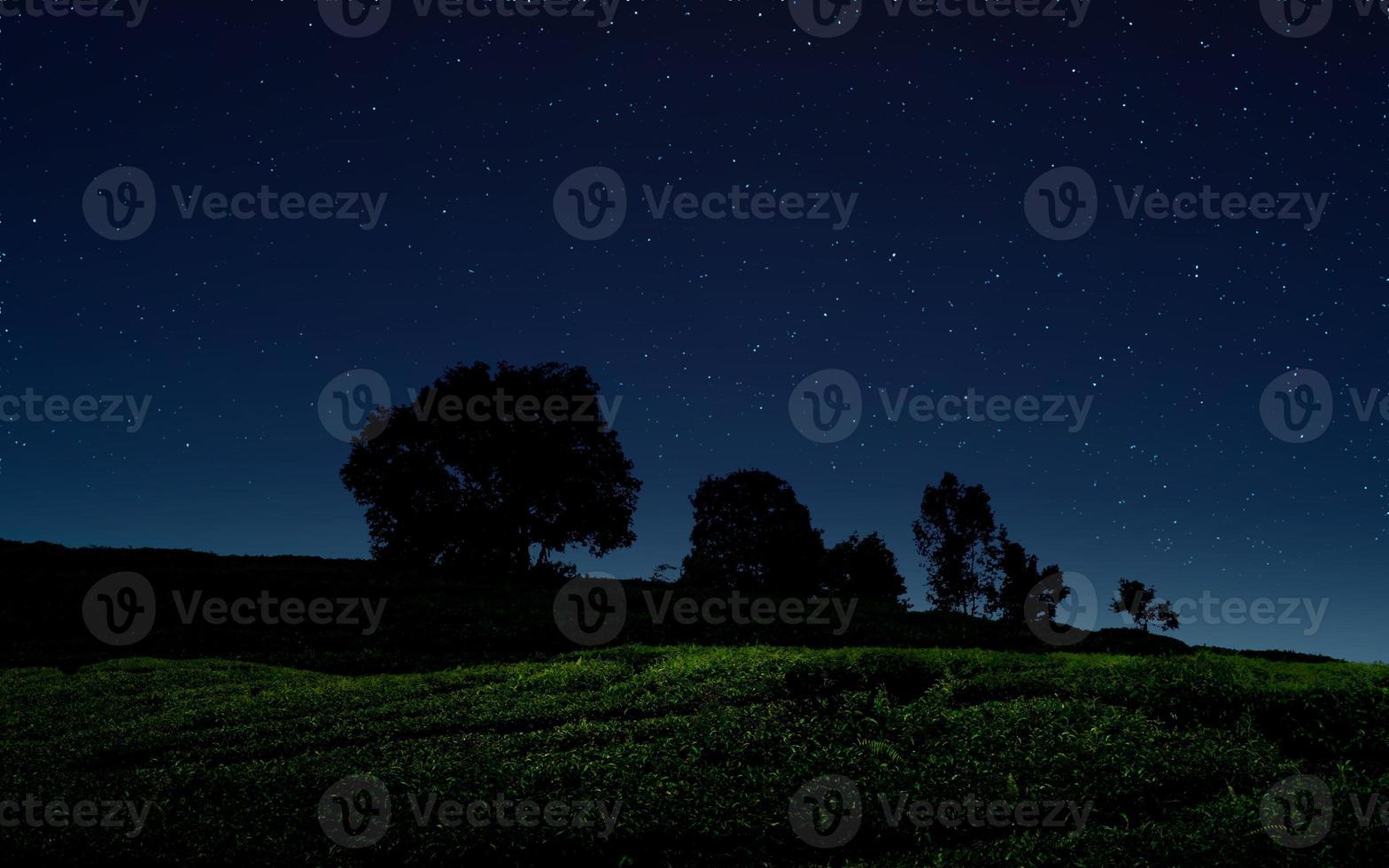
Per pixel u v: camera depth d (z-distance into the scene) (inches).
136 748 580.7
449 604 1414.9
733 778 438.0
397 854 380.8
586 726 536.4
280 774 485.1
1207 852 337.7
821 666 581.0
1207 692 504.1
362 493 1982.0
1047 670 565.9
